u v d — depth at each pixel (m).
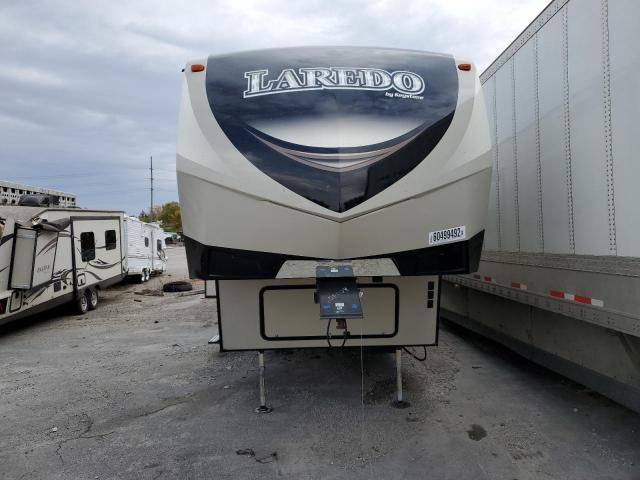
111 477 3.40
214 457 3.65
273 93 3.65
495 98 5.32
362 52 3.93
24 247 8.64
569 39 3.78
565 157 3.87
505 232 5.02
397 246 3.44
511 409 4.30
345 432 3.99
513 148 4.84
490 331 5.98
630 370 3.58
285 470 3.42
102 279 12.46
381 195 3.39
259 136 3.49
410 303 4.23
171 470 3.47
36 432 4.24
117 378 5.83
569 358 4.34
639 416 4.02
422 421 4.14
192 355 6.82
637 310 3.09
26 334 9.15
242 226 3.40
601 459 3.37
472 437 3.80
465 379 5.15
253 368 5.95
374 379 5.31
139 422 4.39
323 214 3.35
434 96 3.68
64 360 6.93
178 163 3.48
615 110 3.24
